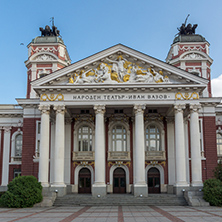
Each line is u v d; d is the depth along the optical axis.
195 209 28.27
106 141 42.81
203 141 43.03
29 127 43.81
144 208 29.67
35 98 43.88
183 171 35.75
